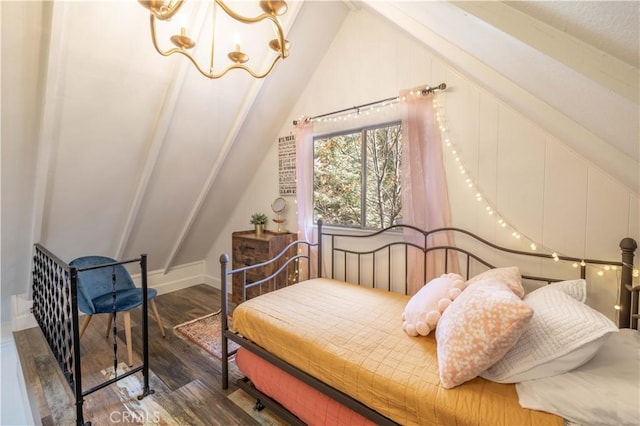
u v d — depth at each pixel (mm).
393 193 2441
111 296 2389
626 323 1474
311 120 2914
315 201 3029
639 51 559
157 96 2312
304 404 1494
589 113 944
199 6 1967
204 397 1847
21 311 2818
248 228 3725
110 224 2932
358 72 2582
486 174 1933
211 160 3049
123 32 1880
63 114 2010
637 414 828
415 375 1188
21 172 2137
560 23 628
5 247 2441
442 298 1525
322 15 2477
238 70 2492
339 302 1969
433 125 2107
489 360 1054
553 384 993
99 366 2174
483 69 1332
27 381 2029
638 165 1101
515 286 1411
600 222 1577
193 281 4141
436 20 1081
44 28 1666
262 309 1840
